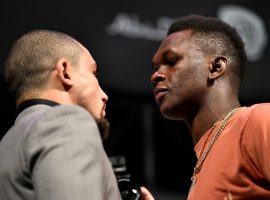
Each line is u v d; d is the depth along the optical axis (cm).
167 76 163
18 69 136
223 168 147
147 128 506
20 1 417
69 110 118
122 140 529
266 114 143
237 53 167
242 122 149
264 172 140
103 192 112
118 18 452
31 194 114
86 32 438
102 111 142
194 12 478
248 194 143
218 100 160
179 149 547
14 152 120
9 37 409
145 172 514
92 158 113
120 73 452
